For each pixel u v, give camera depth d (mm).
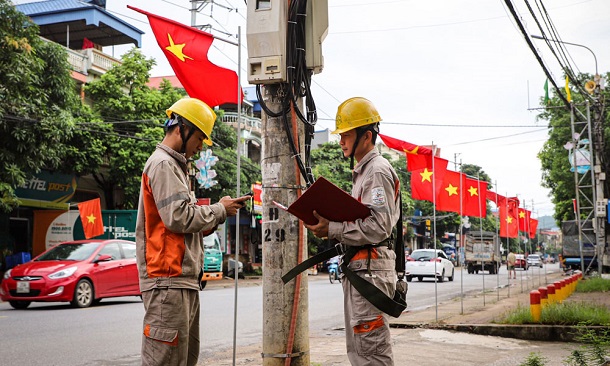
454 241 65250
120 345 7531
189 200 3158
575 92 34656
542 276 31656
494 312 10555
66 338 8016
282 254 4531
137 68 23594
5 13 16484
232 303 13469
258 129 35312
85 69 23859
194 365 3387
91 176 24516
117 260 13258
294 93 4633
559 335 7777
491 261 35188
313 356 6320
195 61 5258
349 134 3393
